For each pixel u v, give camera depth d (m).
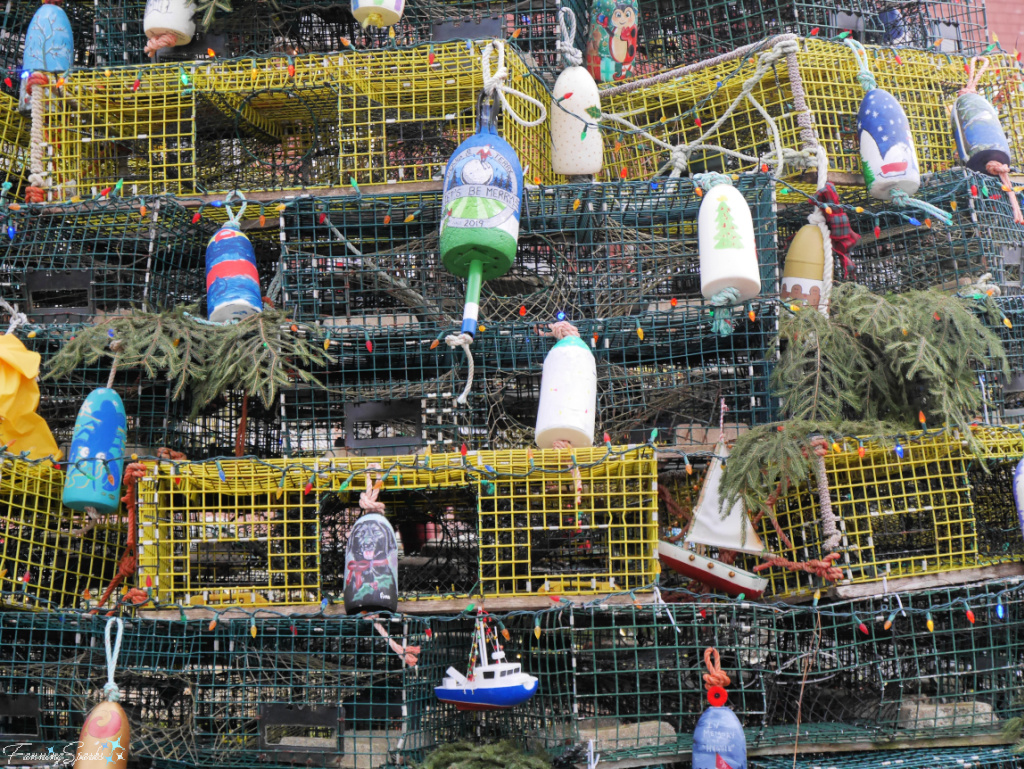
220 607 4.65
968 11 6.69
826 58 5.71
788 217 6.04
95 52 6.23
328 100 5.80
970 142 5.68
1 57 6.36
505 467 4.67
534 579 4.98
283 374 4.78
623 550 4.91
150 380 5.30
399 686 4.91
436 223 5.58
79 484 4.70
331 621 4.61
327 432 5.28
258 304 5.23
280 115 6.08
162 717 5.17
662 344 5.41
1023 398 5.55
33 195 5.56
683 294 5.40
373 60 5.52
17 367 4.86
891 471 4.90
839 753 4.76
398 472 4.70
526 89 5.82
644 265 5.50
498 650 4.47
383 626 4.68
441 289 5.51
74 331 5.16
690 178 5.18
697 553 4.94
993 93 6.19
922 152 5.85
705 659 4.52
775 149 5.50
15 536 4.87
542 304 5.46
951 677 5.01
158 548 4.73
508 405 5.71
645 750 4.59
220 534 4.82
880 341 4.97
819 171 5.42
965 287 5.30
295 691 4.86
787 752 4.71
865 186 5.59
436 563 5.47
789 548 4.81
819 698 5.24
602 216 5.39
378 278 5.43
